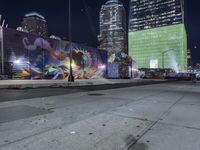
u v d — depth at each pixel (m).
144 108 6.86
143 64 179.50
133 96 10.54
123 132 4.11
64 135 3.84
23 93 11.46
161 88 17.75
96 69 45.62
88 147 3.29
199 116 5.68
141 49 183.12
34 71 31.12
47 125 4.48
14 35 28.36
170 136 3.91
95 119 5.15
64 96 10.02
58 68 35.50
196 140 3.70
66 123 4.69
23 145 3.31
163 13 174.25
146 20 184.00
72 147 3.27
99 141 3.57
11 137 3.67
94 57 45.03
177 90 15.62
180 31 163.25
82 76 41.09
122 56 63.56
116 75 56.31
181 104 7.90
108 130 4.22
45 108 6.51
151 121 5.05
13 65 28.09
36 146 3.28
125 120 5.11
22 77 29.25
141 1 189.88
